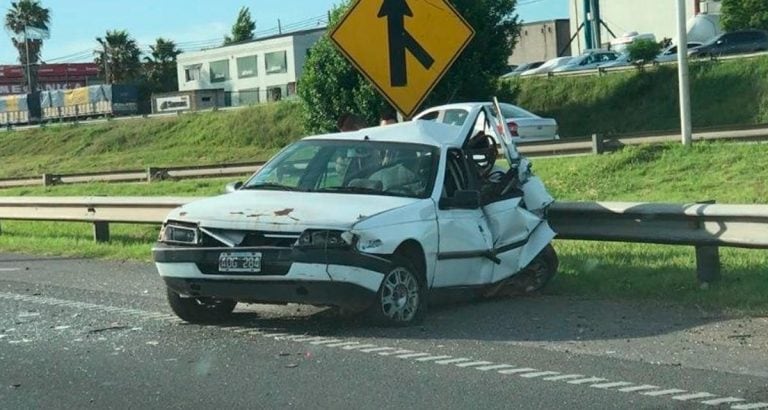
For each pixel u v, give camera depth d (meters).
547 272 10.33
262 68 75.44
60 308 9.93
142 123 57.44
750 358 7.24
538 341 7.95
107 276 12.26
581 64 50.12
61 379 6.99
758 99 37.50
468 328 8.52
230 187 9.59
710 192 17.64
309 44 73.38
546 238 10.19
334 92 35.94
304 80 36.78
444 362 7.24
